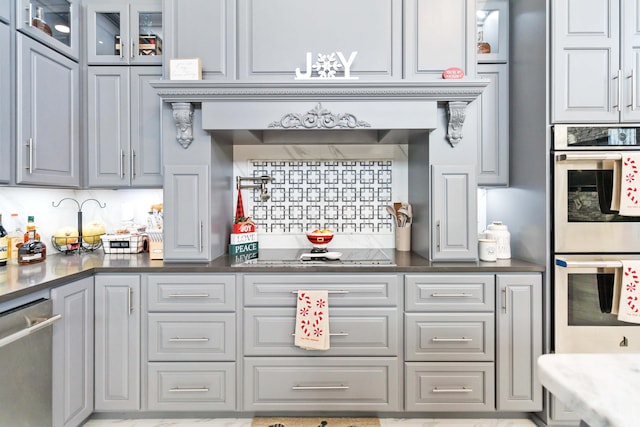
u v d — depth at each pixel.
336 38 1.97
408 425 1.82
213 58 1.96
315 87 1.82
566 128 1.75
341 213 2.48
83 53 2.09
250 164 2.47
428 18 1.96
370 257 2.09
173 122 1.94
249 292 1.80
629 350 1.72
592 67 1.76
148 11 2.12
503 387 1.80
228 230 2.33
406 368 1.81
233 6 1.96
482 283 1.80
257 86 1.81
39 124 1.76
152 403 1.80
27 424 1.37
